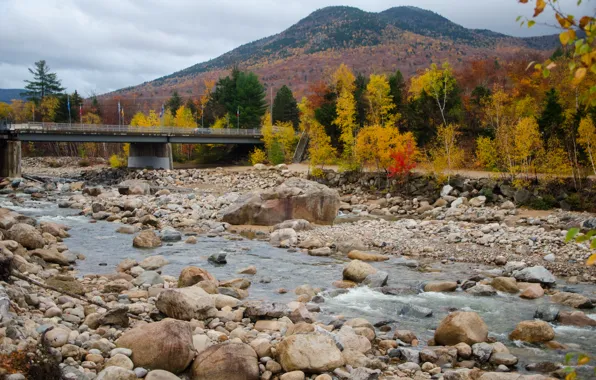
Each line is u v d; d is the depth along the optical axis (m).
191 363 11.00
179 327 11.30
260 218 35.12
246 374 10.68
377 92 67.44
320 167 69.69
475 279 20.83
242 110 108.25
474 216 40.53
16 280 15.08
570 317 15.54
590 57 3.66
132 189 51.53
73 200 45.78
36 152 117.94
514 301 18.11
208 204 42.06
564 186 45.19
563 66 64.44
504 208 44.84
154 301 15.79
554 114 53.97
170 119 114.25
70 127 75.88
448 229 32.28
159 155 82.88
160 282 18.64
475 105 69.44
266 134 83.12
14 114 144.12
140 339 11.00
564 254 25.81
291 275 21.56
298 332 12.91
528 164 47.97
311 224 35.25
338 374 11.03
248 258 24.92
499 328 15.02
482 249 27.55
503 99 58.81
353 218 41.84
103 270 20.81
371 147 56.84
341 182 60.50
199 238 30.25
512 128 50.34
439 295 18.75
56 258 20.95
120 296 16.14
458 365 12.17
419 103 69.12
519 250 26.64
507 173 50.12
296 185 37.06
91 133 72.75
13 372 8.66
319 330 12.91
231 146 102.06
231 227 34.16
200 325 13.61
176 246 27.39
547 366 11.82
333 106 77.19
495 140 52.62
